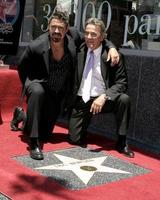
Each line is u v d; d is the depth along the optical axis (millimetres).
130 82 5480
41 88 4578
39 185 3809
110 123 5715
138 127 5422
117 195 3736
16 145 4871
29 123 4527
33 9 6852
